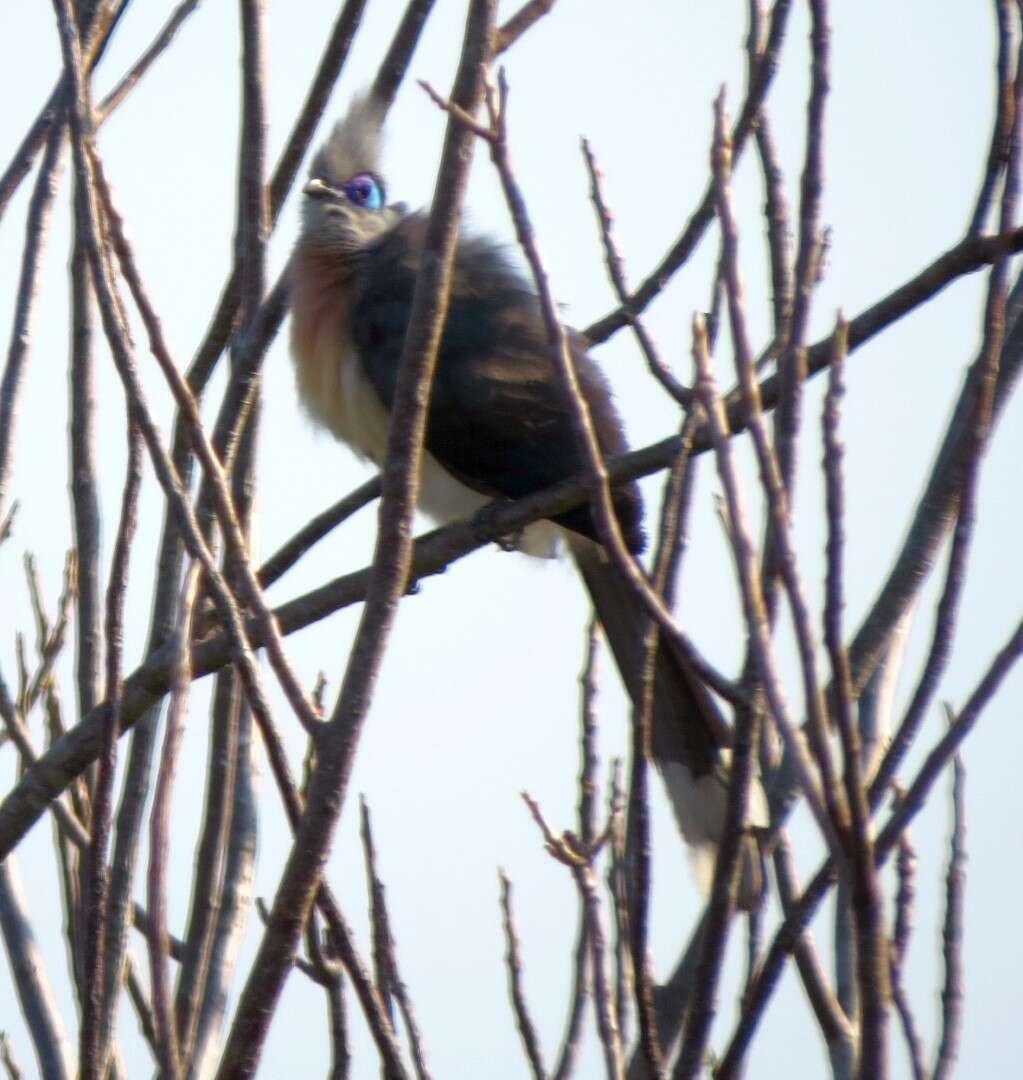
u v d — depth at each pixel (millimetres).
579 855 5863
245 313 8367
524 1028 6660
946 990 6320
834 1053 6328
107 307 5633
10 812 7543
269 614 5504
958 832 6531
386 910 6621
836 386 4797
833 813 4566
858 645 6656
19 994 7852
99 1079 5930
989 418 5387
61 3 5891
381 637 5480
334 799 5391
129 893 7215
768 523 5570
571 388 5250
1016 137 5996
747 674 5336
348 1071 6426
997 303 5414
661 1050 6359
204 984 7855
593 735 7246
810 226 5520
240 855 8250
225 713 8203
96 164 5629
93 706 8234
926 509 6859
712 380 4852
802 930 5488
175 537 8508
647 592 5223
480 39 5711
